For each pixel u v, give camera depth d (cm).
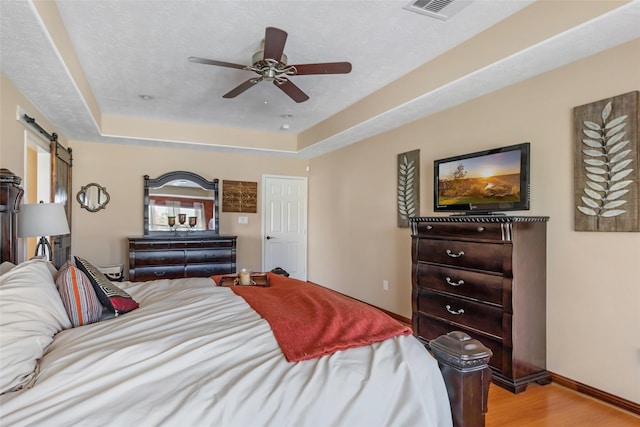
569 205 262
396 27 267
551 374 271
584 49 240
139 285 250
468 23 262
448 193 344
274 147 579
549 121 275
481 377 145
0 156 261
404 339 160
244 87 295
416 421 128
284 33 219
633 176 227
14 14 191
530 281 264
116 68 334
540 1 233
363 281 496
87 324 167
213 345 138
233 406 113
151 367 123
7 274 155
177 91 395
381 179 462
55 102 337
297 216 653
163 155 561
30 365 120
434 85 315
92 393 110
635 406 226
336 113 470
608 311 241
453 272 300
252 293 224
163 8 241
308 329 161
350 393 127
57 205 274
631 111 228
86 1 232
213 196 584
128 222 539
